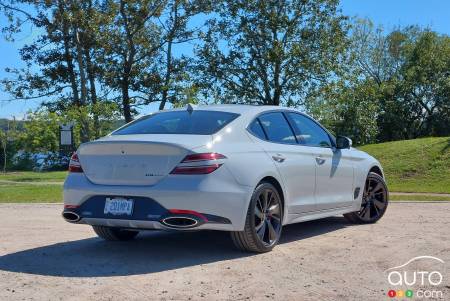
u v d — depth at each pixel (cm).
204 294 458
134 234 710
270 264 558
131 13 3994
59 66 4100
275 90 4200
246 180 580
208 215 549
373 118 4406
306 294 457
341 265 552
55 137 3297
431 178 1927
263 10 4094
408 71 5109
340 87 4191
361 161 812
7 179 2400
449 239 679
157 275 519
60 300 447
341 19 4247
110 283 493
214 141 578
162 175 555
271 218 625
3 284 495
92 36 3853
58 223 877
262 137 641
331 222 840
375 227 789
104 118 3319
